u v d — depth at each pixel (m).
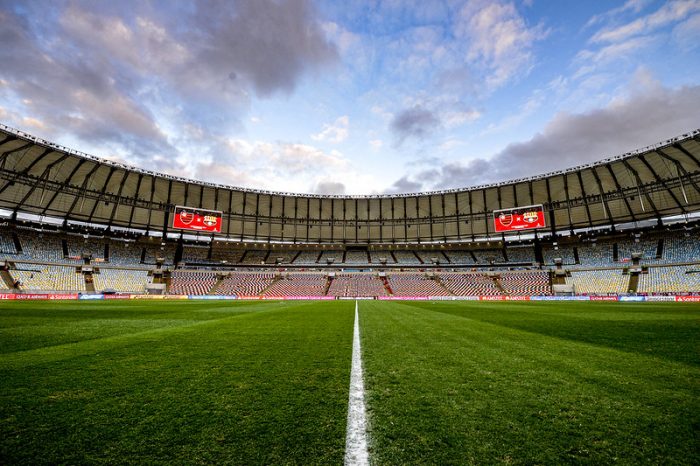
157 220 51.53
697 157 37.28
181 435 2.84
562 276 49.16
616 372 4.89
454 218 57.31
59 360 5.68
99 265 47.28
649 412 3.35
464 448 2.61
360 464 2.36
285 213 58.97
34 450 2.58
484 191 54.97
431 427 2.99
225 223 55.62
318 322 12.34
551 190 50.03
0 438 2.77
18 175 39.06
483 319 13.68
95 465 2.37
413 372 4.91
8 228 42.41
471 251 58.31
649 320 13.13
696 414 3.30
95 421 3.12
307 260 58.94
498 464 2.38
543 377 4.64
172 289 49.00
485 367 5.21
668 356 6.06
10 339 8.04
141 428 2.97
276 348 6.88
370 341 7.81
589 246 50.09
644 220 45.00
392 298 46.47
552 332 9.46
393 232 59.66
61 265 44.28
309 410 3.40
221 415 3.27
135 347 6.95
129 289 47.09
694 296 35.00
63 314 15.66
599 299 40.22
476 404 3.57
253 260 57.66
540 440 2.75
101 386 4.20
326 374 4.79
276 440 2.74
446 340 7.98
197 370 5.01
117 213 48.66
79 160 42.47
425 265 56.91
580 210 48.59
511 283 50.34
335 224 60.03
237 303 31.17
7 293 36.81
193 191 53.19
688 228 42.97
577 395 3.86
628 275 44.25
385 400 3.70
